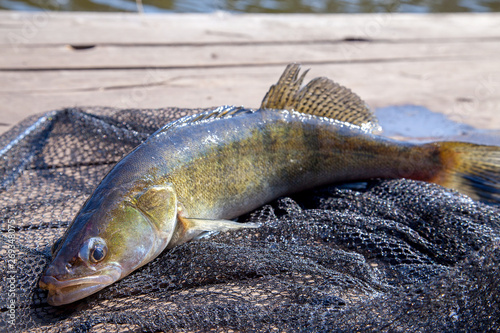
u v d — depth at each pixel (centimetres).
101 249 44
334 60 115
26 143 64
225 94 91
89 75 95
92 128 66
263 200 57
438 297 41
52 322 43
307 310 43
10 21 121
